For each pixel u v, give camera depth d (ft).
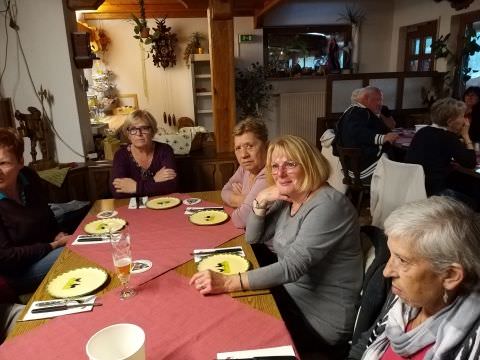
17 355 3.20
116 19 19.13
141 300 3.99
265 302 3.92
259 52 20.42
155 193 7.89
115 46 19.52
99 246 5.35
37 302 3.98
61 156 10.40
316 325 4.59
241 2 16.76
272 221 5.54
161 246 5.31
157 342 3.32
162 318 3.67
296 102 20.94
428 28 18.35
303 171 4.64
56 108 10.11
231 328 3.50
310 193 4.75
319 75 20.84
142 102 20.33
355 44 20.85
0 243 5.63
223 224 6.10
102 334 2.96
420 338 2.88
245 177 7.07
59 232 6.97
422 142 9.27
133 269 4.64
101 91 19.44
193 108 19.72
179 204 7.17
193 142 10.55
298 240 4.48
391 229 2.90
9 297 5.08
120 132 11.26
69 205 8.24
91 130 11.81
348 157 11.48
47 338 3.41
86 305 3.90
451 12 16.58
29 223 6.13
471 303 2.71
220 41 9.93
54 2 9.52
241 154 6.42
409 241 2.75
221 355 3.14
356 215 4.65
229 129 10.50
